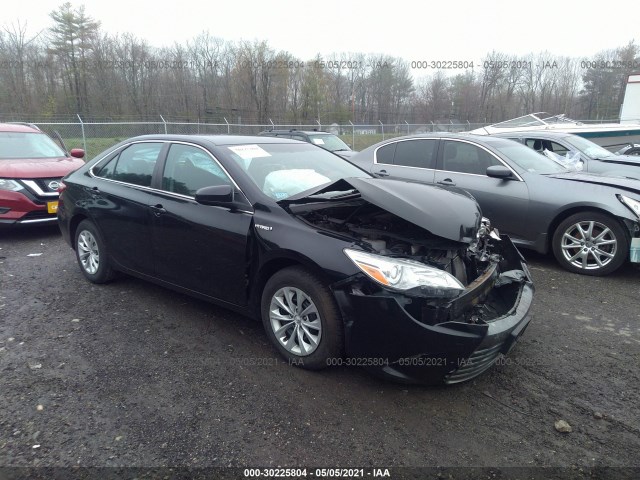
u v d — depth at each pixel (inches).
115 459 97.1
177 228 154.6
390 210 116.2
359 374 129.2
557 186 218.5
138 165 177.5
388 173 268.2
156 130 848.9
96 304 176.6
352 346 116.4
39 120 1227.2
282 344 133.6
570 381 126.7
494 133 368.5
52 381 125.1
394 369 114.2
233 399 117.5
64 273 212.5
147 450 99.7
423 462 97.0
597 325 161.8
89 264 198.1
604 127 564.7
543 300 184.7
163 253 162.1
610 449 100.8
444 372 109.5
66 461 96.4
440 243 118.5
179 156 164.1
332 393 120.3
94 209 185.8
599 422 109.7
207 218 146.5
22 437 103.2
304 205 130.0
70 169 292.7
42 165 286.0
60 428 106.3
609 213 203.9
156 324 159.9
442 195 130.6
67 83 1346.0
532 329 158.7
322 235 123.4
